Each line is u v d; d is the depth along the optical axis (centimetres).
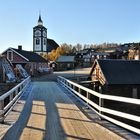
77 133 973
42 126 1088
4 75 4388
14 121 1179
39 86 3431
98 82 4056
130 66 4019
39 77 6056
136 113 2931
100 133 972
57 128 1055
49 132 989
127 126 988
